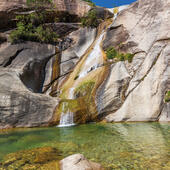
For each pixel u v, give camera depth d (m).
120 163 5.53
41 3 25.78
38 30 23.73
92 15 26.09
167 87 14.08
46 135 10.09
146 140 8.19
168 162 5.50
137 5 18.94
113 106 14.80
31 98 13.94
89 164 5.11
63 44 24.28
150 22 16.97
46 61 22.22
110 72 16.36
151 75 14.88
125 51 18.05
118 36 19.80
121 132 10.14
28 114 13.44
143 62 15.72
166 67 14.48
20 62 19.52
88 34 25.58
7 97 13.41
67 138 9.19
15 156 6.58
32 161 5.93
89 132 10.47
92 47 23.70
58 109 14.09
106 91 15.26
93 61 20.45
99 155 6.34
